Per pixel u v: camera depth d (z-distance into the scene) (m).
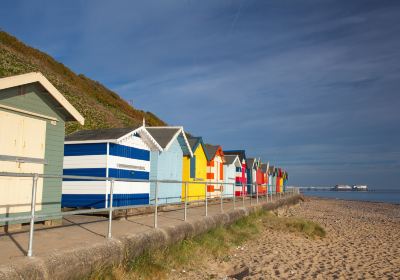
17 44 42.38
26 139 8.71
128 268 7.38
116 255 7.22
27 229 8.35
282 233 15.79
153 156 15.87
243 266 10.07
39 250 6.02
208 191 22.67
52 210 9.39
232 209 15.98
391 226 23.53
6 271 4.88
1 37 40.72
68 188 12.62
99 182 12.22
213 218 12.77
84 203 12.33
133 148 13.63
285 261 10.98
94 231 8.34
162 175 16.22
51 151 9.45
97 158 12.33
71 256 6.06
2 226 8.04
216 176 24.59
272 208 23.56
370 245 15.14
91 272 6.46
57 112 9.70
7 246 6.29
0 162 8.04
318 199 68.19
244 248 12.32
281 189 47.09
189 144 19.80
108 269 6.83
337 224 22.62
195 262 9.45
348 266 10.98
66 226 9.16
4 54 34.38
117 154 12.69
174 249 9.37
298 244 13.85
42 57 45.25
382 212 38.56
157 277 7.73
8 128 8.25
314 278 9.40
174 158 17.56
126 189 13.02
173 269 8.57
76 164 12.59
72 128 26.27
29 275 5.16
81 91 43.59
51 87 9.14
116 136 12.53
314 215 28.62
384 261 12.05
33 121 8.92
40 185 9.05
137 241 8.03
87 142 12.41
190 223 10.88
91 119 32.62
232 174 28.08
